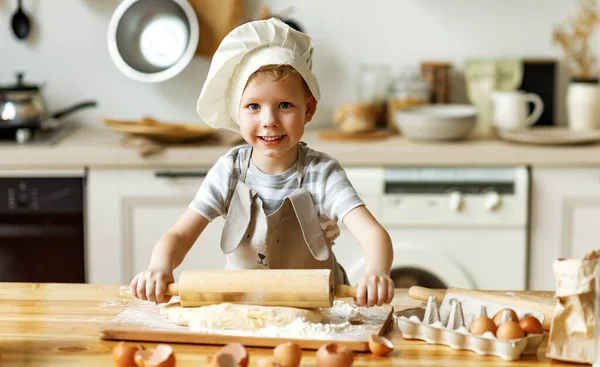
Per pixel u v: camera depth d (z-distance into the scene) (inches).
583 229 105.2
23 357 40.0
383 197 104.1
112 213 105.6
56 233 105.8
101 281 106.8
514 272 104.6
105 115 125.6
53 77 124.7
